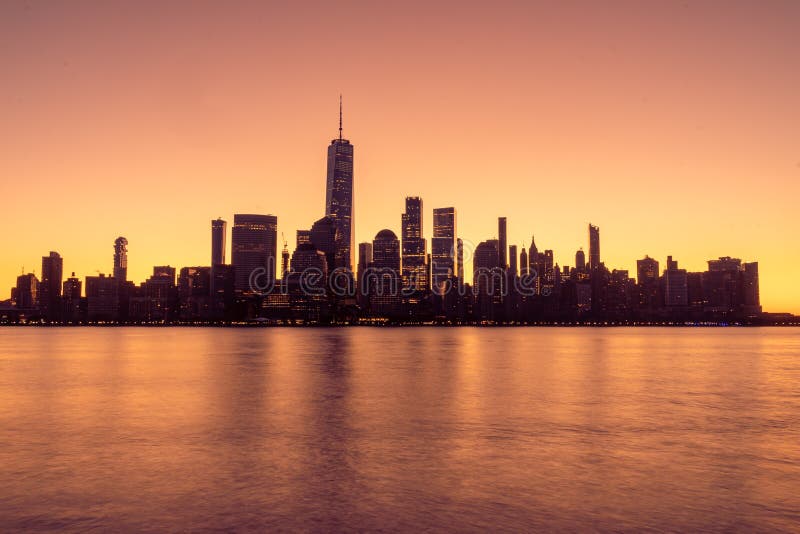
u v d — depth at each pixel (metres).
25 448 37.09
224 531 22.89
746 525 23.59
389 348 182.75
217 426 44.78
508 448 37.00
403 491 27.84
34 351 169.00
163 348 186.62
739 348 197.38
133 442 38.94
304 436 40.84
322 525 23.50
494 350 171.38
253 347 192.38
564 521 23.94
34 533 22.61
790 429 44.12
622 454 35.50
